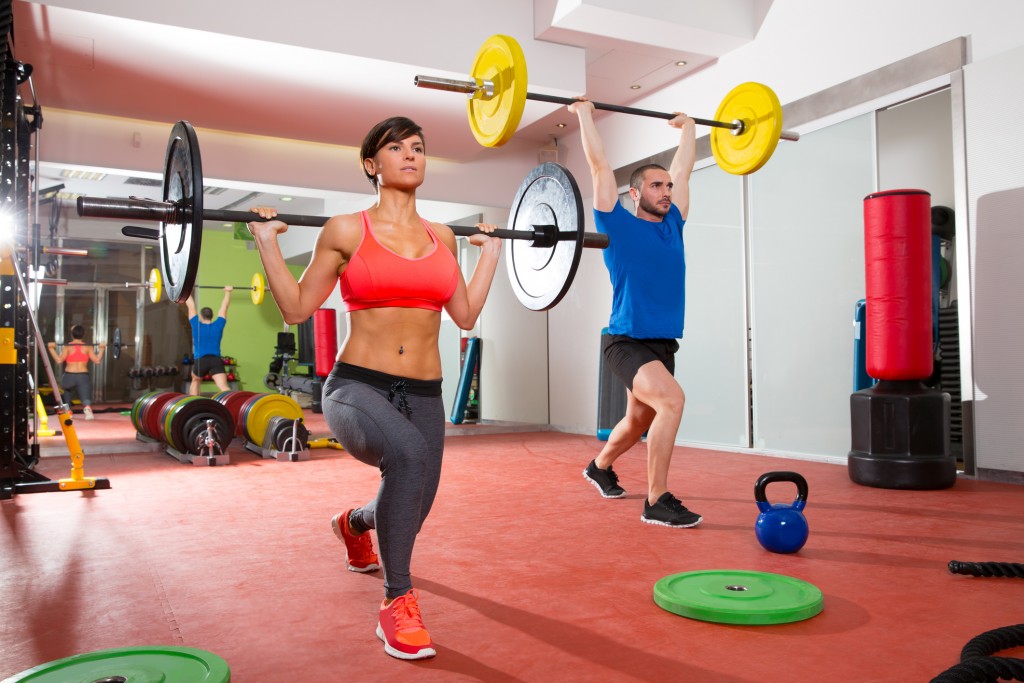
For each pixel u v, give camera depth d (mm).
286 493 3557
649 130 5859
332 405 1615
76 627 1705
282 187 5934
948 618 1701
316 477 4094
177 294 1804
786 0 4707
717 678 1381
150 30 4062
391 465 1521
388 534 1538
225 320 5992
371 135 1691
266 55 4410
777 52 4773
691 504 3129
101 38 4145
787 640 1570
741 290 5039
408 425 1561
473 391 6836
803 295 4613
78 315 6148
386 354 1643
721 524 2729
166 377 6227
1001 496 3268
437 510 3033
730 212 5113
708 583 1896
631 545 2422
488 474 4066
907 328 3514
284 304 1629
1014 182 3592
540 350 7043
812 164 4562
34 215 4062
